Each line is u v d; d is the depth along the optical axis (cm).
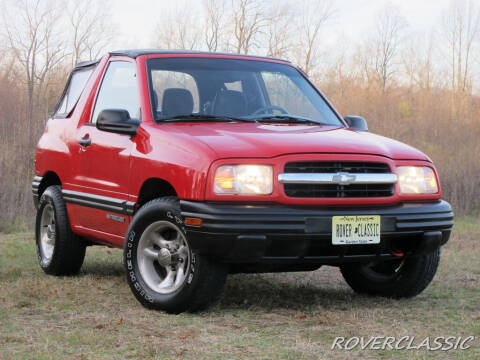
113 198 521
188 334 398
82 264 638
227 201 428
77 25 2705
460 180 1380
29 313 459
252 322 435
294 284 596
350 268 553
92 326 420
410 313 475
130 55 563
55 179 657
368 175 452
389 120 2130
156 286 470
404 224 459
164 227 466
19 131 1386
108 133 541
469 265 718
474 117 2184
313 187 439
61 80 2516
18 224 1065
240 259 427
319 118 559
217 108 528
